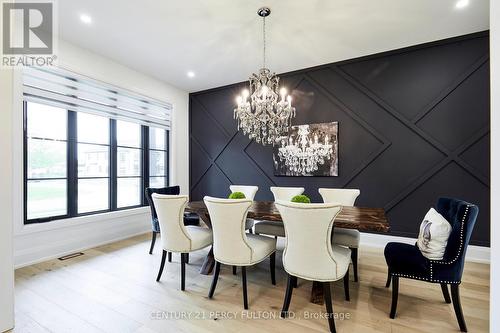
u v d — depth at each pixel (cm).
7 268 175
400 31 297
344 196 314
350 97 376
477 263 294
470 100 308
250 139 464
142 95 425
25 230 281
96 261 298
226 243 209
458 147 313
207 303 210
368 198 366
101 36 307
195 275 262
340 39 315
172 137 491
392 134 350
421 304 206
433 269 178
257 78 288
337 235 253
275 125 294
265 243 228
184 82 472
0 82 174
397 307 203
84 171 359
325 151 391
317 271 177
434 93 325
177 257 314
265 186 449
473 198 307
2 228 174
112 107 381
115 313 194
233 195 282
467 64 308
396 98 347
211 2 243
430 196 330
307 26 285
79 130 353
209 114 512
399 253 198
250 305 207
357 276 258
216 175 504
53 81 307
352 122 376
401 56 344
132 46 332
